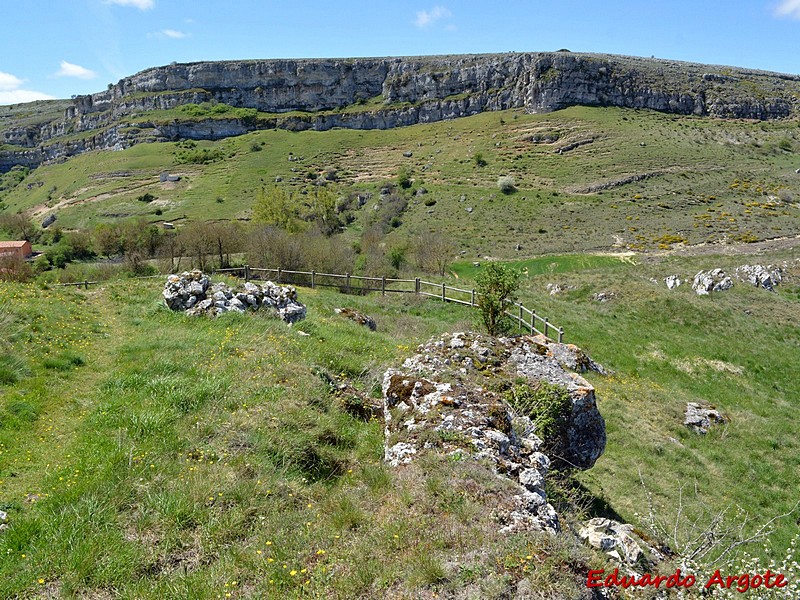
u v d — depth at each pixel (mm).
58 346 11086
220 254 42344
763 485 12750
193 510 5797
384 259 45281
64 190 128000
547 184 90125
